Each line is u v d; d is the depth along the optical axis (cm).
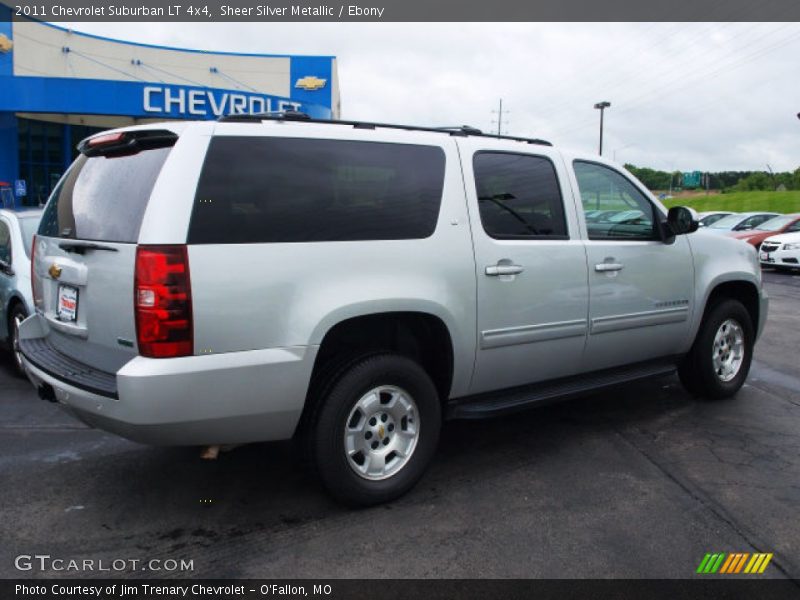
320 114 2384
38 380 371
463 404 422
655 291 508
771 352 786
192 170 321
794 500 388
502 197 429
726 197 5738
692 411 554
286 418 342
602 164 500
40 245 418
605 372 500
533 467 434
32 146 2406
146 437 318
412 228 382
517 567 316
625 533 348
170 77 2695
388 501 379
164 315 306
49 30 2452
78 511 369
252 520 360
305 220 347
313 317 339
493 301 411
